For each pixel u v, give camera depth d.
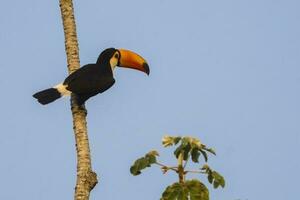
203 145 9.74
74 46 15.17
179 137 9.77
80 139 12.95
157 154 9.89
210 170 9.78
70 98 15.26
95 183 12.12
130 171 9.91
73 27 15.06
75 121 13.37
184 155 9.72
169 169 9.79
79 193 11.82
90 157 12.75
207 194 9.57
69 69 15.37
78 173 12.26
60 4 15.02
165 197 9.62
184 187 9.59
